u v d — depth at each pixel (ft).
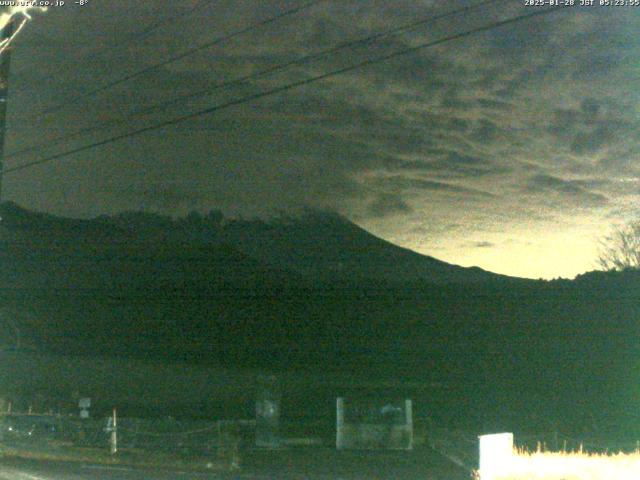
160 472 59.11
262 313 258.37
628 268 162.09
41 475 55.01
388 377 164.04
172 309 269.44
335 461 67.31
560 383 135.85
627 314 156.15
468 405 122.93
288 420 102.32
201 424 79.56
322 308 243.60
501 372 152.15
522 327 168.76
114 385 161.99
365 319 220.23
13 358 184.24
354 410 75.87
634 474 56.49
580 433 96.48
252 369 186.50
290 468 63.41
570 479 55.47
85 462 65.82
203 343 225.97
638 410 112.37
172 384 166.30
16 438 77.92
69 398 136.87
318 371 179.83
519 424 104.12
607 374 136.98
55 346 204.64
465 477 58.54
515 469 57.77
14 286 282.77
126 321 249.96
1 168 57.41
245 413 121.19
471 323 182.60
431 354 180.24
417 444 77.41
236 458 65.62
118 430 75.61
